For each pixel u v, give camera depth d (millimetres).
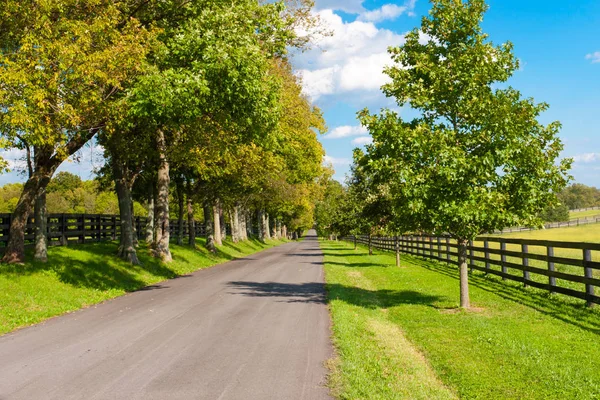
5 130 11227
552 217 93750
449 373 6262
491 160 9883
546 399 5336
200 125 16109
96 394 5340
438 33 11367
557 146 10516
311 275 19641
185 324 9328
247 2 15148
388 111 10859
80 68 11406
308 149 42125
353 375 5992
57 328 9227
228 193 33688
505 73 10961
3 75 10422
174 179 31422
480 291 13359
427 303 11898
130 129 17547
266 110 14570
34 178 14766
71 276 14656
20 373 6160
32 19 11453
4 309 10516
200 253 30031
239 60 13195
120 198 19797
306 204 65500
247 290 14750
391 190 11164
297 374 6086
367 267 22875
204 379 5887
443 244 22828
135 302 12477
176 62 14156
